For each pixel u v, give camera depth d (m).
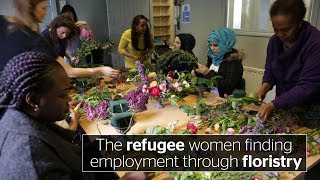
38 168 0.61
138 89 1.86
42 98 0.67
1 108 0.68
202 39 3.86
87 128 1.52
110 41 4.63
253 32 3.16
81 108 1.77
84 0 4.63
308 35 1.38
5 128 0.65
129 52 3.31
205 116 1.56
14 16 1.41
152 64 2.55
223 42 2.34
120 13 4.46
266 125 1.31
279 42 1.54
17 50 1.34
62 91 0.71
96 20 4.80
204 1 3.66
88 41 3.33
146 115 1.68
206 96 2.01
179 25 4.29
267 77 1.73
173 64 2.45
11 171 0.60
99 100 1.84
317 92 1.40
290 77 1.52
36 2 1.40
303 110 1.45
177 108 1.78
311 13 2.55
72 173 0.75
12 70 0.65
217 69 2.45
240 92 1.85
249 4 3.19
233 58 2.27
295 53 1.45
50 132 0.73
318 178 1.38
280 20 1.30
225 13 3.39
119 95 1.97
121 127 1.43
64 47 2.38
